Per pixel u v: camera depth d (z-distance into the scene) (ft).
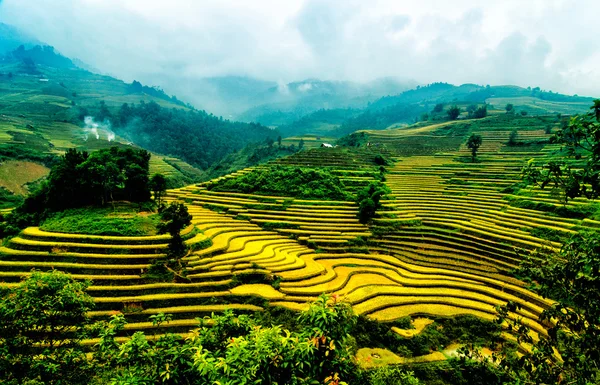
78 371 51.44
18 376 47.19
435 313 128.67
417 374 98.73
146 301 118.32
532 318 122.31
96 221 148.56
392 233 199.41
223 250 159.53
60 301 49.62
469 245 183.32
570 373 29.96
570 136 30.83
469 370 38.91
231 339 41.39
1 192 274.36
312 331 35.96
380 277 158.20
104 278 123.54
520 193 227.61
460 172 287.48
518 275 34.73
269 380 31.68
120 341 104.12
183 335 107.45
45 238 136.15
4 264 122.52
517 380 31.60
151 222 156.15
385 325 117.60
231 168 522.88
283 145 590.14
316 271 155.43
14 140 389.80
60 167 159.02
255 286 138.31
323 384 33.45
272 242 185.98
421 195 248.52
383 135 471.21
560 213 192.13
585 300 28.45
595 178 28.96
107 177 161.07
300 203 233.96
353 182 266.57
